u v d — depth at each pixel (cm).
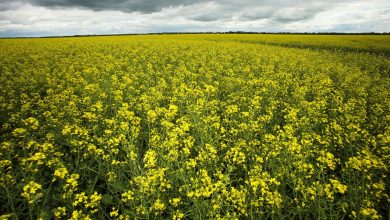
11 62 1595
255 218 412
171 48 2238
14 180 439
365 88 1170
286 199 434
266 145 553
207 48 2356
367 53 2148
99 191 501
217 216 366
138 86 1128
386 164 491
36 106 920
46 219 407
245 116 700
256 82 1062
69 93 941
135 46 2450
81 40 3428
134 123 640
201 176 429
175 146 545
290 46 2978
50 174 520
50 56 1819
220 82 1192
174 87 1005
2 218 362
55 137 639
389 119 707
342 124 732
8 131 723
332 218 392
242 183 516
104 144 593
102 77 1181
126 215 397
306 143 519
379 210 449
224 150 596
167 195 463
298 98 912
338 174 551
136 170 485
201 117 684
